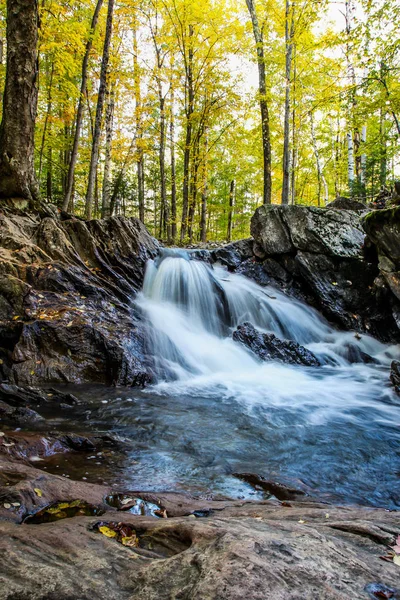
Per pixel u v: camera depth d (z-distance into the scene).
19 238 7.67
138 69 17.11
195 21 16.34
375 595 1.21
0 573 1.26
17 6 8.38
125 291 8.50
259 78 14.77
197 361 7.43
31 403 4.75
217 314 9.43
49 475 2.46
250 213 33.25
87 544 1.54
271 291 10.77
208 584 1.17
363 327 9.64
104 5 16.06
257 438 4.28
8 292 6.26
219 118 18.98
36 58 8.79
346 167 21.25
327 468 3.62
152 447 3.79
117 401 5.20
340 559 1.41
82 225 8.86
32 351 5.82
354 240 10.20
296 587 1.19
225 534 1.53
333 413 5.33
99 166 24.03
